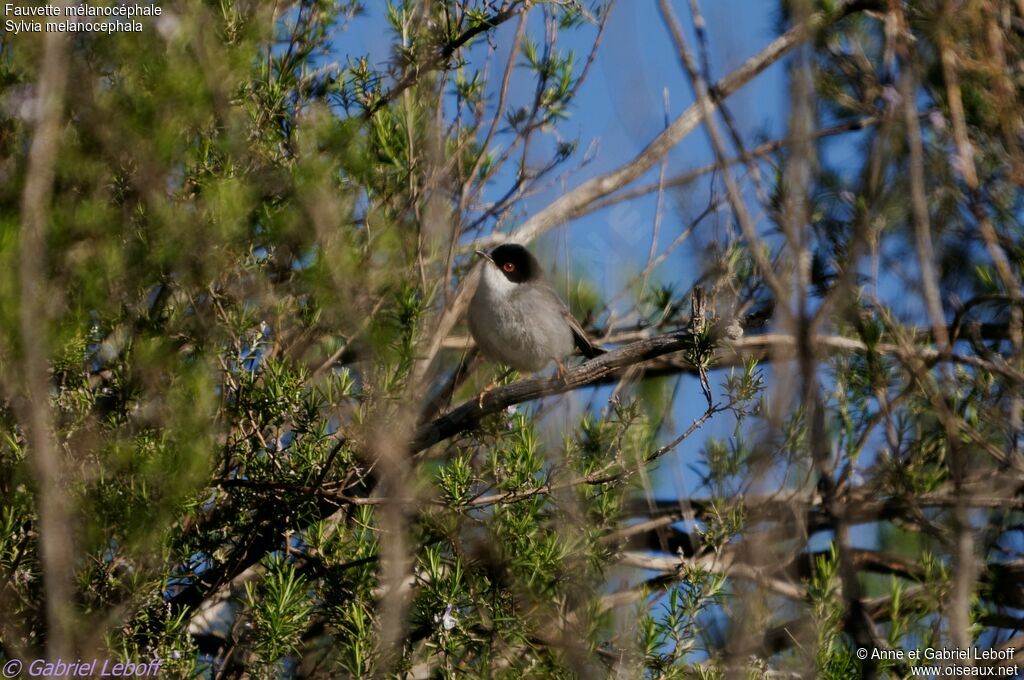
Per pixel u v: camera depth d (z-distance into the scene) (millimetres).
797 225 5980
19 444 8156
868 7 10711
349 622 8586
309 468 8992
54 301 7867
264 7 9648
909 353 8258
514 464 9328
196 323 8758
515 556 9180
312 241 8680
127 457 8117
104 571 8188
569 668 8672
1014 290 8805
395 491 7047
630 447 10039
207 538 9266
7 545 8062
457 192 11328
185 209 8484
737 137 6648
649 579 10992
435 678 9188
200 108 8445
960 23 9250
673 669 8406
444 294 10695
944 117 9453
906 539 12336
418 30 10055
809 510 11344
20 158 7984
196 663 8938
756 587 6352
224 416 9055
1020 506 8914
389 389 8352
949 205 9086
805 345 5992
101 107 8039
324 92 10750
